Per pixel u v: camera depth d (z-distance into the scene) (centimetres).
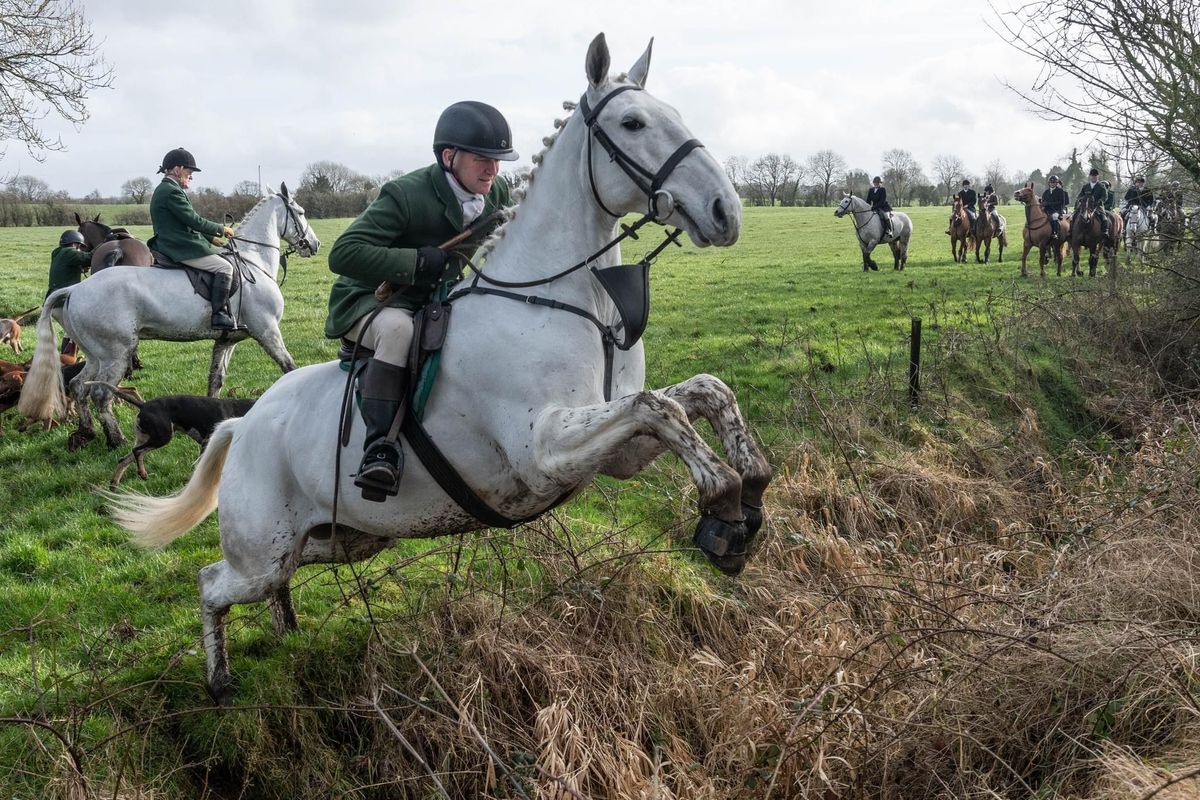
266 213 1076
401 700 457
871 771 406
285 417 422
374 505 398
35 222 5691
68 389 1004
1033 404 939
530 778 405
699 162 337
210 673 454
